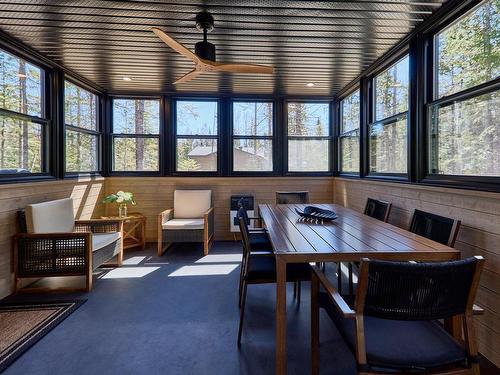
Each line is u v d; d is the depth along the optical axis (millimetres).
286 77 3848
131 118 4605
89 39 2750
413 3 2123
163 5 2184
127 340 1944
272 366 1699
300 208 3072
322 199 4836
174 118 4668
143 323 2160
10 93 2775
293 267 2041
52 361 1728
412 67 2582
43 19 2387
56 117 3369
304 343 1918
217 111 4727
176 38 2703
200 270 3297
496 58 1812
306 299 2562
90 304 2463
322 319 2240
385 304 1088
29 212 2656
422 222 2105
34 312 2320
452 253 1522
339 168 4730
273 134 4801
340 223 2301
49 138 3312
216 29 2545
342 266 3396
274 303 2492
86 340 1943
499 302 1684
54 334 2012
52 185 3256
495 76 1819
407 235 1896
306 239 1793
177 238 3889
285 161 4789
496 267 1706
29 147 3029
